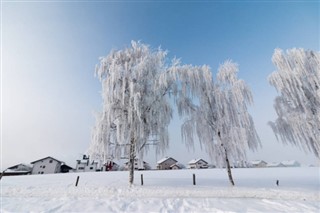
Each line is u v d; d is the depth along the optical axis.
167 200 8.50
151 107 14.49
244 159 12.44
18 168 63.59
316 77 12.22
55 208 7.24
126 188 11.38
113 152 14.34
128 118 13.70
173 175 29.56
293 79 12.80
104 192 10.28
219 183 14.48
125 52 16.09
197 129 14.49
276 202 8.12
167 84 15.33
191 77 15.54
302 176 23.88
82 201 8.34
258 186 12.62
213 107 14.75
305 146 11.78
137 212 6.77
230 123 13.61
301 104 12.27
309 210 6.98
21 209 7.18
